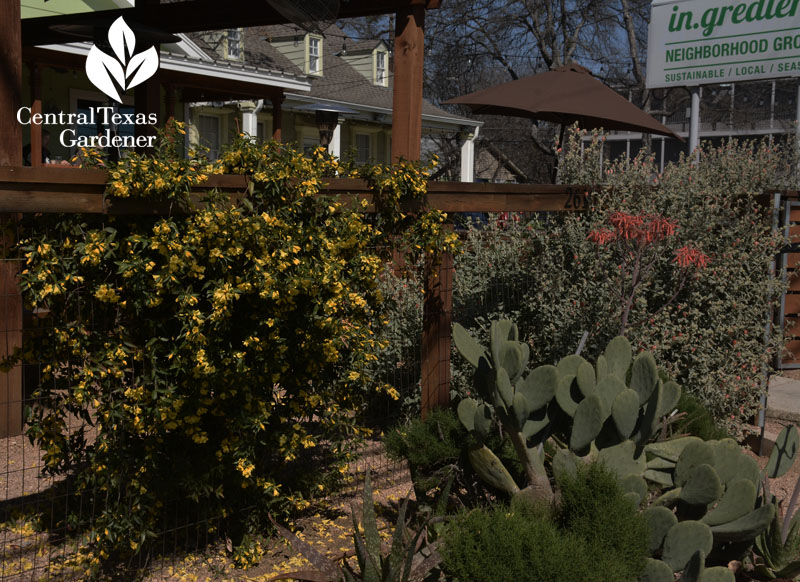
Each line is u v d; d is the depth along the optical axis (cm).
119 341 334
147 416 339
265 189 368
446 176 2681
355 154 444
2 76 447
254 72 1370
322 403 420
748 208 604
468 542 282
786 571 350
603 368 369
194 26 744
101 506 372
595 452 345
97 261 314
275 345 378
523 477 386
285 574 309
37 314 339
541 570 269
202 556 382
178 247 327
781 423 646
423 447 396
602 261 581
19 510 405
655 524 307
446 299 497
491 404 382
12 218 319
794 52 1016
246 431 374
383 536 396
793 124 932
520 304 606
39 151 1093
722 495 333
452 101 862
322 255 389
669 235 538
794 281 765
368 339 433
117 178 313
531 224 602
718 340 600
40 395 342
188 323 335
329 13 553
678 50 1123
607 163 626
